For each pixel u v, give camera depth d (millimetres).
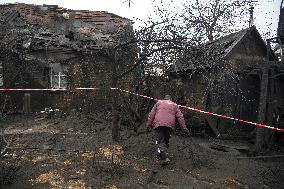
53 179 6336
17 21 17219
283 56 13352
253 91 13930
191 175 7168
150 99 12000
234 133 13250
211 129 12852
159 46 8523
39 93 15852
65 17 18812
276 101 11805
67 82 16078
